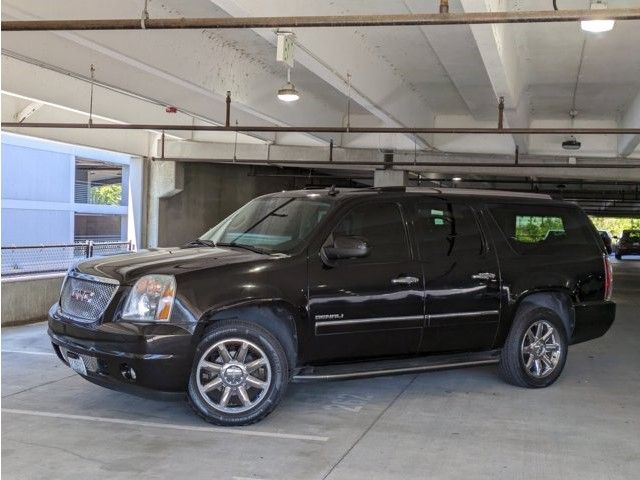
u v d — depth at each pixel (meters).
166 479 3.97
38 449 4.44
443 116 16.47
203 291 4.89
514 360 6.31
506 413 5.56
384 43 10.15
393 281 5.62
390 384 6.51
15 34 8.70
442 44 9.83
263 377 5.07
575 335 6.77
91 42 7.69
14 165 23.55
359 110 16.03
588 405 5.87
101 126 12.03
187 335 4.77
